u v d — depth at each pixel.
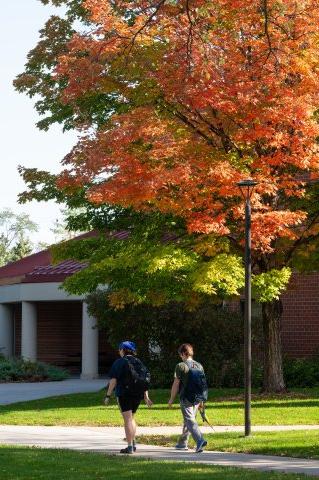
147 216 26.69
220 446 17.30
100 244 27.41
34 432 20.62
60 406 26.48
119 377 16.80
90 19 23.59
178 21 20.94
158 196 22.98
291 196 26.30
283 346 35.59
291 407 23.67
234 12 22.38
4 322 44.06
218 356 32.56
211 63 21.55
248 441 17.69
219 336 32.59
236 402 25.56
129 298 26.80
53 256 27.88
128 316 32.88
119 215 27.47
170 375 32.88
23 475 13.33
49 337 45.81
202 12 16.72
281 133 22.81
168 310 32.62
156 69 23.38
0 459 15.18
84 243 27.62
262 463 15.05
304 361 33.19
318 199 26.58
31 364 39.09
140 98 24.31
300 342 35.22
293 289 30.67
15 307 47.31
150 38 23.31
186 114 24.20
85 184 24.69
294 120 22.62
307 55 22.97
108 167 22.83
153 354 33.16
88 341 39.25
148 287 25.11
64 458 15.35
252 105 22.72
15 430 21.06
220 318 32.69
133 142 23.27
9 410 25.62
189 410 16.92
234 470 13.84
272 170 24.20
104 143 22.81
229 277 23.92
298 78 23.66
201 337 32.69
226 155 23.58
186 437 17.28
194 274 24.12
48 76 29.42
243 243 25.09
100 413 24.03
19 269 45.84
